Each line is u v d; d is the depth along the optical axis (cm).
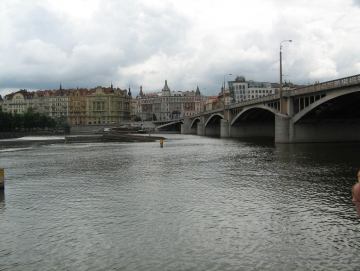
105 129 17838
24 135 13938
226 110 11169
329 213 1770
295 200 2047
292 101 6762
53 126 18712
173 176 2998
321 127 6825
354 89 4859
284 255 1272
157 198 2145
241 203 1991
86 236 1490
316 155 4466
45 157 5072
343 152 4781
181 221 1666
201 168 3491
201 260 1238
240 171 3231
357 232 1491
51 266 1214
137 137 10581
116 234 1505
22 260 1266
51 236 1500
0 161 4597
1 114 13950
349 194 2181
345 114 6506
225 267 1184
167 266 1196
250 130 10962
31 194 2350
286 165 3581
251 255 1274
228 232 1506
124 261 1240
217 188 2434
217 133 15000
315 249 1322
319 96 6138
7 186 2672
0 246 1398
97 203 2052
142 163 4038
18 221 1723
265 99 7725
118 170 3453
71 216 1792
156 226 1599
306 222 1630
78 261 1247
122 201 2086
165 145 7612
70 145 8294
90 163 4138
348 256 1259
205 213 1794
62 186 2628
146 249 1338
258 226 1581
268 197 2131
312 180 2686
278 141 6925
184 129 17925
